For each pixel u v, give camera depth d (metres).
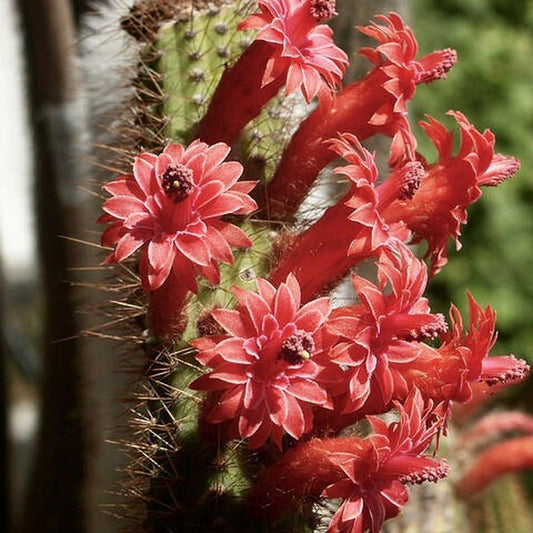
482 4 1.42
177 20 0.51
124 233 0.45
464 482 0.62
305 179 0.49
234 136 0.49
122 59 0.54
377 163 0.58
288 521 0.48
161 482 0.48
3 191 0.82
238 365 0.45
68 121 0.60
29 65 0.61
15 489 0.67
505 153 1.37
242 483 0.48
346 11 0.58
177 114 0.50
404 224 0.47
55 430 0.60
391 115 0.48
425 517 0.59
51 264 0.60
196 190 0.45
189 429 0.48
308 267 0.47
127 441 0.50
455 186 0.48
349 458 0.45
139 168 0.45
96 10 0.59
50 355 0.61
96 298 0.57
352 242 0.46
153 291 0.47
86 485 0.60
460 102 1.37
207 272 0.45
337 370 0.45
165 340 0.48
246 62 0.48
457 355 0.46
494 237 1.32
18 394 0.74
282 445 0.48
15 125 0.76
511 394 0.68
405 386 0.46
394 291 0.46
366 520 0.46
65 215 0.59
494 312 0.47
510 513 0.64
